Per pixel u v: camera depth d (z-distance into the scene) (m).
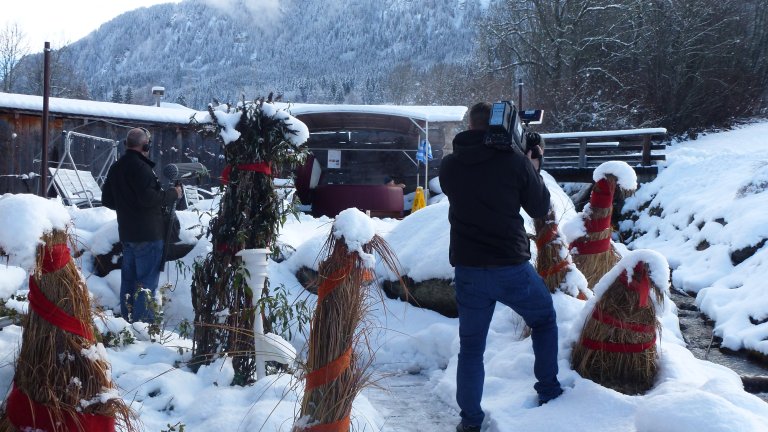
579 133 16.06
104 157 13.05
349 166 15.44
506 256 3.62
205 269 4.42
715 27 24.50
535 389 3.93
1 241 2.50
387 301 6.34
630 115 23.52
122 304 5.63
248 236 4.31
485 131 3.77
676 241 10.72
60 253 2.66
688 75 24.05
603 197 5.51
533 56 25.69
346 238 2.87
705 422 2.82
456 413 4.25
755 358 5.53
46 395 2.59
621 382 4.19
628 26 25.45
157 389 3.95
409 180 15.30
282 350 4.12
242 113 4.28
